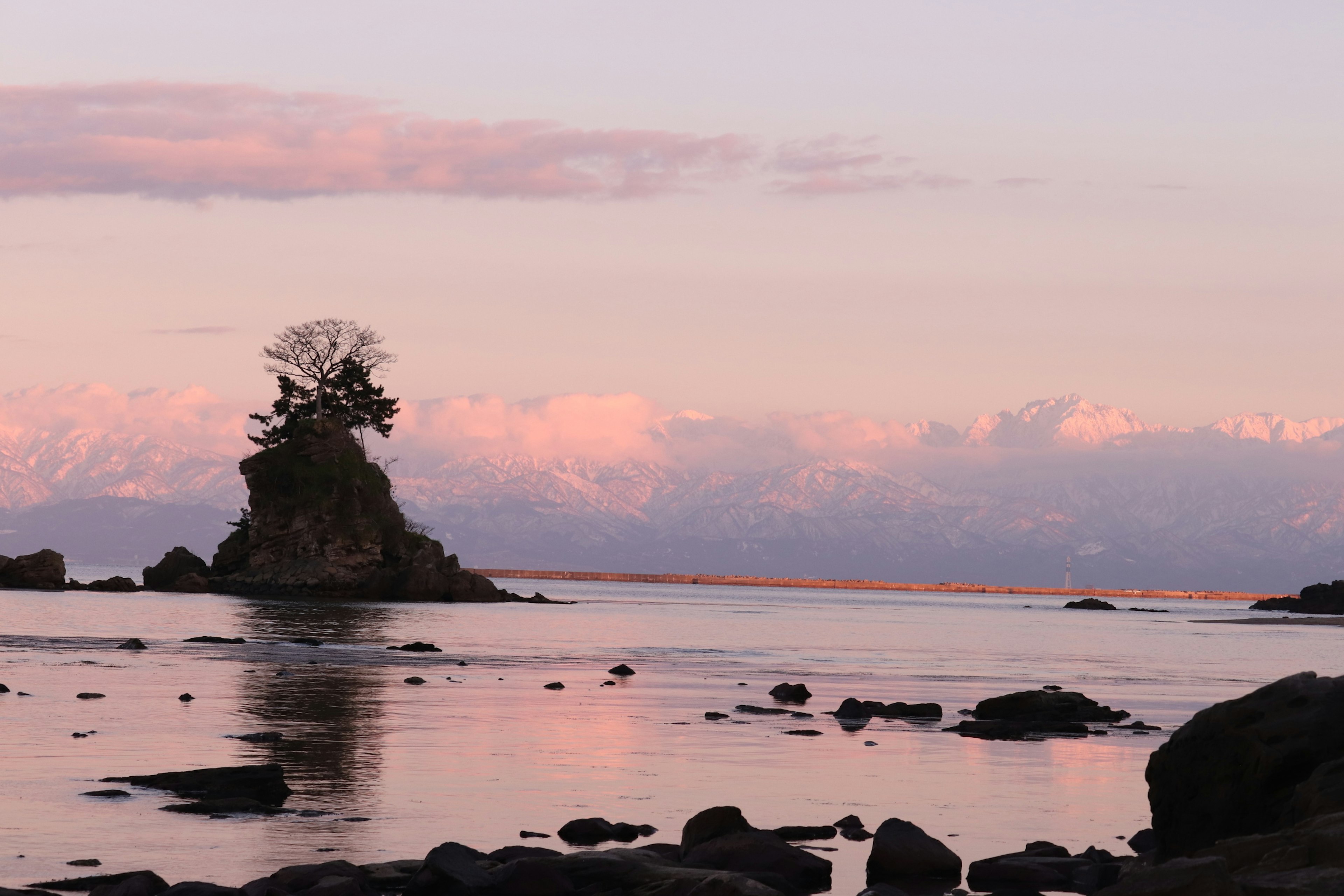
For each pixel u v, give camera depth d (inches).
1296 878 876.0
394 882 1124.5
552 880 1104.2
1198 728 1228.5
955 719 2755.9
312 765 1764.3
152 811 1414.9
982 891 1190.3
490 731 2199.8
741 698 3046.3
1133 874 971.3
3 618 5447.8
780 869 1207.6
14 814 1376.7
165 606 7017.7
